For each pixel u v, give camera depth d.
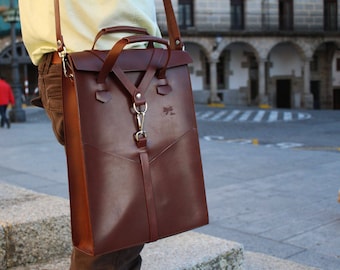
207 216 1.83
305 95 34.19
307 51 33.66
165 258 2.68
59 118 1.87
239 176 8.01
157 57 1.76
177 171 1.76
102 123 1.62
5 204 3.01
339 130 16.47
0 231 2.51
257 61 32.88
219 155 10.45
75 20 1.81
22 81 32.31
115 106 1.66
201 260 2.66
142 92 1.69
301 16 33.88
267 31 32.41
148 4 1.97
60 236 2.74
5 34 29.47
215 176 8.04
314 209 5.78
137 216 1.65
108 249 1.60
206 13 31.80
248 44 32.47
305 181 7.46
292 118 22.27
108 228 1.60
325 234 4.82
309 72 34.12
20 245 2.60
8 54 29.69
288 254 4.28
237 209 5.89
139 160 1.67
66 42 1.81
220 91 33.50
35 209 2.87
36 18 1.89
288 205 6.00
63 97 1.67
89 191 1.58
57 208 2.89
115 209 1.62
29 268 2.56
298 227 5.07
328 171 8.25
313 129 17.02
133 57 1.72
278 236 4.80
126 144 1.66
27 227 2.62
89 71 1.62
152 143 1.71
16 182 7.70
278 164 9.09
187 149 1.80
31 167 9.13
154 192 1.70
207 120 21.61
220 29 32.19
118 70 1.66
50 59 1.88
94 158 1.60
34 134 15.04
